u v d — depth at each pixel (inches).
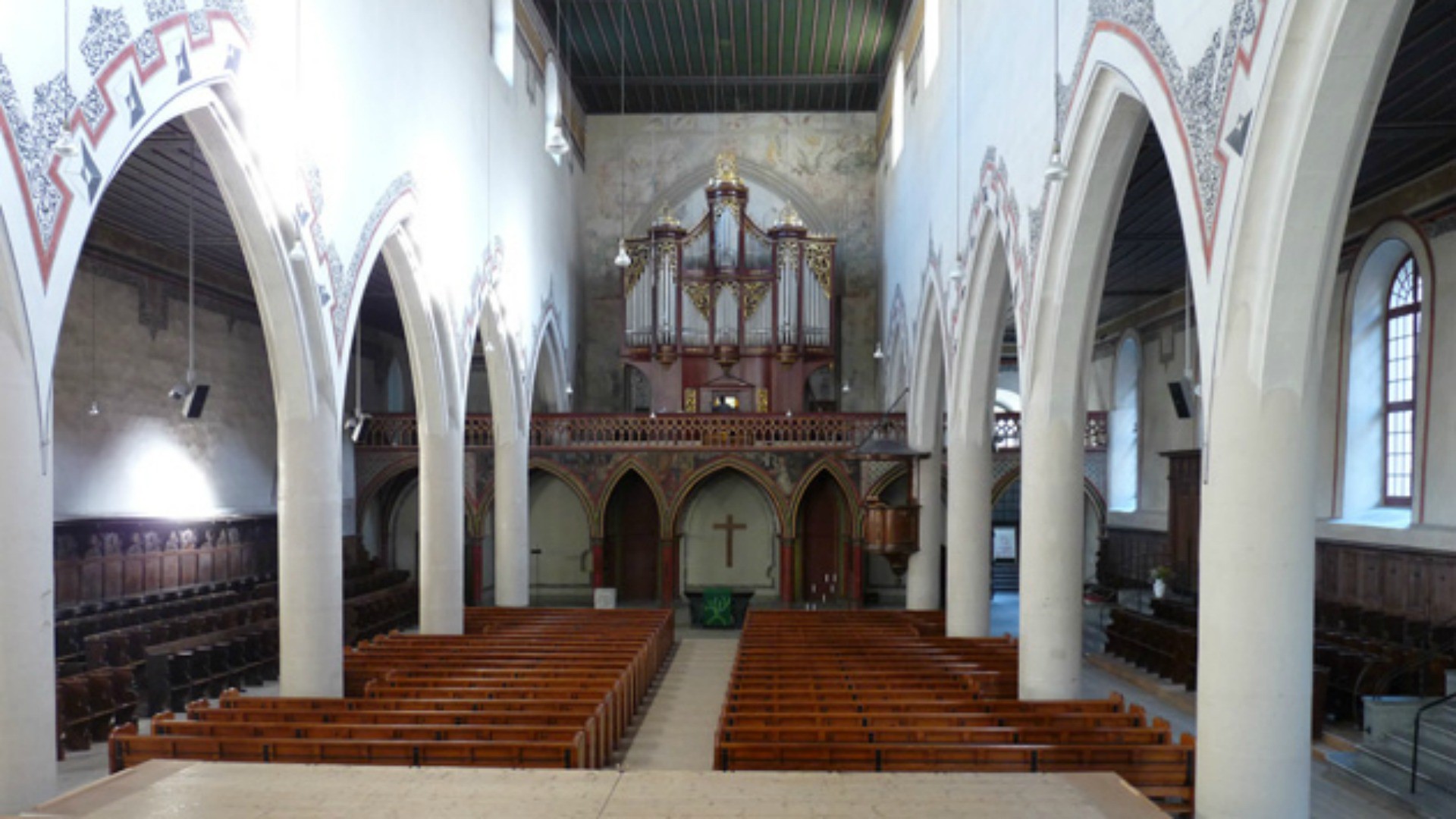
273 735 379.2
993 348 622.8
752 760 349.7
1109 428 1098.7
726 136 1167.6
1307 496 292.2
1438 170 575.8
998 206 539.2
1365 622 597.0
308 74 470.9
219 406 874.8
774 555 1087.6
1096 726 398.3
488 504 1010.7
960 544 658.8
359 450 1032.8
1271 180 276.4
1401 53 424.2
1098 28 384.5
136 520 720.3
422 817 255.9
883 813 259.1
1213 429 301.9
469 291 711.7
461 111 691.4
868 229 1158.3
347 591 886.4
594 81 1083.3
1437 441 575.8
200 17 382.6
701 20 930.1
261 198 440.1
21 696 296.4
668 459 995.3
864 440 900.6
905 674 506.6
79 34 315.3
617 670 542.3
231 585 841.5
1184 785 343.6
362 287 541.0
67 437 676.1
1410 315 626.2
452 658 571.8
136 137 346.9
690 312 1069.8
